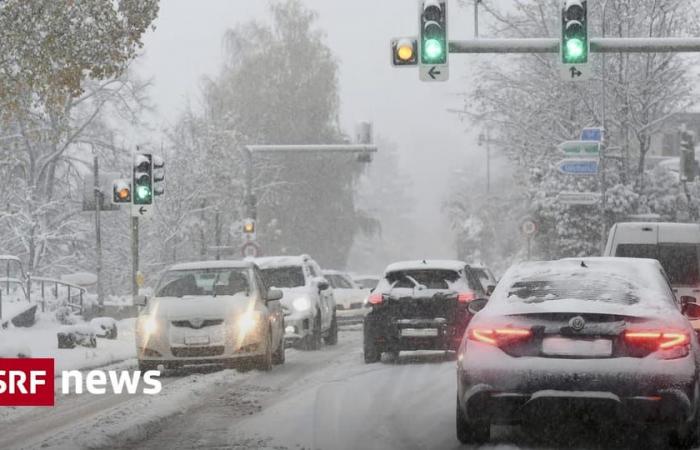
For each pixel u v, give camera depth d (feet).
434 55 92.73
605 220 173.68
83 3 88.58
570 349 46.26
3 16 87.10
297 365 93.76
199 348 83.41
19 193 222.28
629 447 48.91
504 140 221.05
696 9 201.46
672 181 211.82
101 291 135.44
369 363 91.81
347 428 54.13
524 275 51.67
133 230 125.59
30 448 49.93
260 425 55.93
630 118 204.33
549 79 209.05
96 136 252.01
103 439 51.24
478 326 48.01
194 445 50.21
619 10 199.72
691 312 57.82
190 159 243.81
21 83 90.53
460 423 48.91
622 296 48.70
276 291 90.17
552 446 49.01
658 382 45.21
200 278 90.02
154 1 91.35
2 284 159.33
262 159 289.33
